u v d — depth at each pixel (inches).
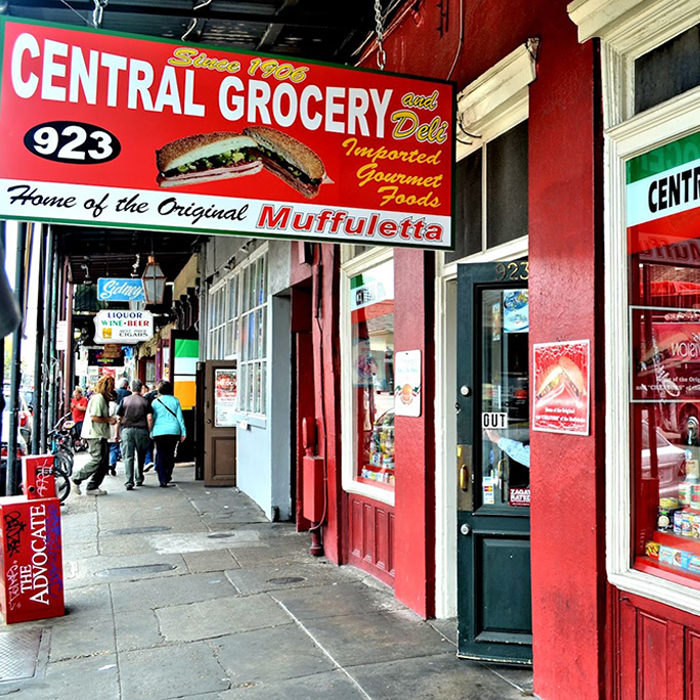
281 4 227.5
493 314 183.2
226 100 149.3
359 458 276.8
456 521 198.8
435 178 161.8
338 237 155.6
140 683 170.7
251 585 249.4
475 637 178.2
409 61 233.1
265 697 162.1
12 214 136.9
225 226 148.9
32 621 214.7
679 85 133.3
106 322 768.3
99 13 152.0
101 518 373.7
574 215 151.7
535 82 164.6
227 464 489.4
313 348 320.2
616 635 141.9
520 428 181.9
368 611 219.9
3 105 136.9
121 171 142.8
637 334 144.3
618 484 141.6
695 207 130.7
